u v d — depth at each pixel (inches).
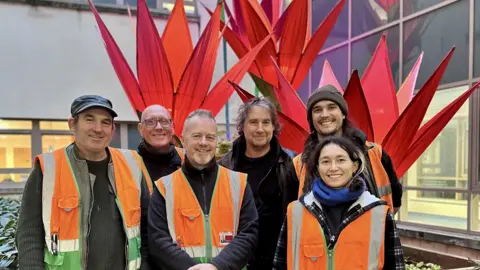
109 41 146.9
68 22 338.0
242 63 152.4
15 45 323.6
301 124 139.3
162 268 75.7
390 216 70.7
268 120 96.2
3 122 323.6
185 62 163.6
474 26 201.6
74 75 339.6
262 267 93.3
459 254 195.5
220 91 154.9
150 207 80.4
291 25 159.2
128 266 74.8
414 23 238.1
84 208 73.3
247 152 100.7
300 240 73.0
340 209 72.9
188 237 77.6
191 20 380.5
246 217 81.3
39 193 72.3
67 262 70.3
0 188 320.8
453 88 215.2
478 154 201.6
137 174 82.0
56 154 75.2
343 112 87.8
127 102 354.6
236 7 175.9
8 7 321.7
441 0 220.1
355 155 73.5
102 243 73.0
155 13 366.9
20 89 324.2
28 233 70.4
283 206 91.4
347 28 293.7
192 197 80.0
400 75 247.9
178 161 107.9
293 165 91.0
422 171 236.5
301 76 171.8
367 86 144.9
